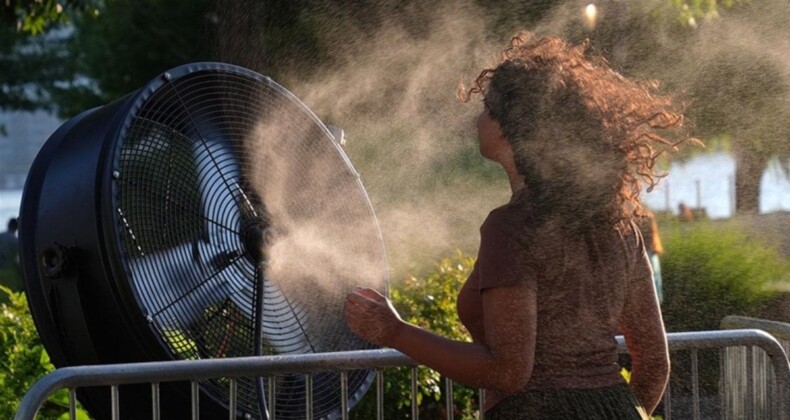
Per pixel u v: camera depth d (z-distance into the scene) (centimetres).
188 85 419
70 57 2738
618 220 328
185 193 411
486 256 314
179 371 359
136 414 401
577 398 317
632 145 339
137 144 396
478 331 327
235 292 420
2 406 580
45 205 404
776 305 1072
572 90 330
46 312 405
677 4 1219
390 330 323
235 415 379
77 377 341
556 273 317
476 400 700
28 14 1402
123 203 388
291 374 383
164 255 398
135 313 382
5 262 2114
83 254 389
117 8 2170
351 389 446
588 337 321
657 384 353
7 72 2750
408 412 667
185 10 2081
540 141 324
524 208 319
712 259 1084
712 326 1070
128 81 2245
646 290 346
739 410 472
